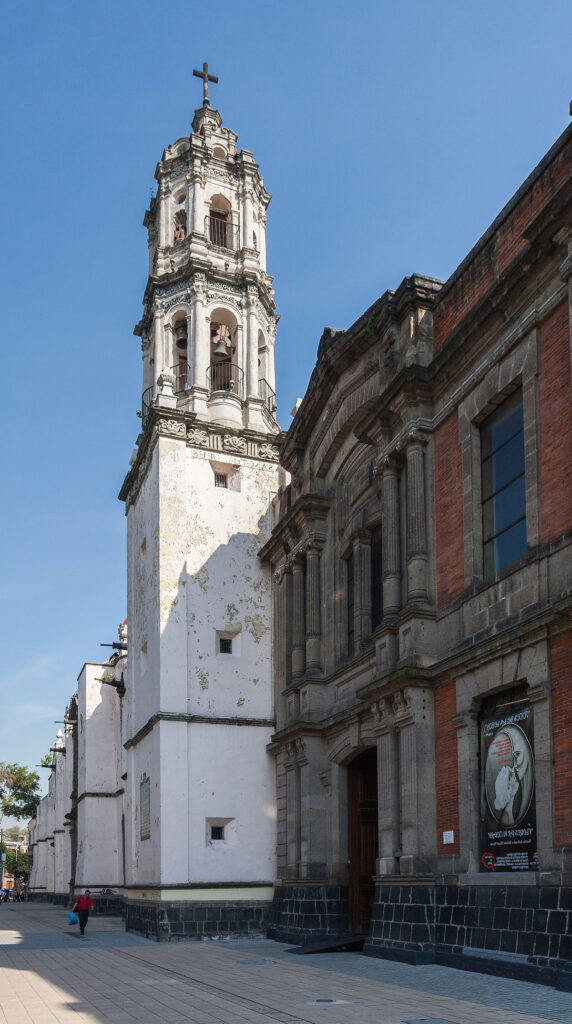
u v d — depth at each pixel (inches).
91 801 1962.4
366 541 971.3
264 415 1315.2
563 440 627.8
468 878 669.9
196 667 1147.3
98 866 1923.0
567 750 589.3
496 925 627.5
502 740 665.6
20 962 824.3
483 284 764.0
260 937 1074.1
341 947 830.5
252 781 1135.0
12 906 2856.8
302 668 1070.4
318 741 1013.8
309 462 1106.7
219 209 1439.5
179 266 1353.3
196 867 1077.1
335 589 1035.3
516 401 716.0
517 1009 473.4
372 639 844.0
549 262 654.5
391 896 752.3
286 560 1165.1
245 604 1202.0
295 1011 491.2
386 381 884.6
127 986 628.1
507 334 712.4
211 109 1471.5
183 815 1082.7
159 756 1093.1
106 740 2018.9
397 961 704.4
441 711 746.8
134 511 1380.4
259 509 1250.0
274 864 1115.9
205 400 1272.1
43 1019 495.5
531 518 652.1
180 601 1158.3
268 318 1430.9
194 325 1309.1
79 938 1127.6
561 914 562.6
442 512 786.8
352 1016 468.4
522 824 630.5
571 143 650.8
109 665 2070.6
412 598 781.3
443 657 752.3
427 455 813.9
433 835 734.5
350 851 959.0
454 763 720.3
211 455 1237.1
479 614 710.5
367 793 974.4
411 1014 468.8
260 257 1433.3
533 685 627.8
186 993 580.7
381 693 788.6
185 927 1047.0
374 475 943.0
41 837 3722.9
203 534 1203.9
